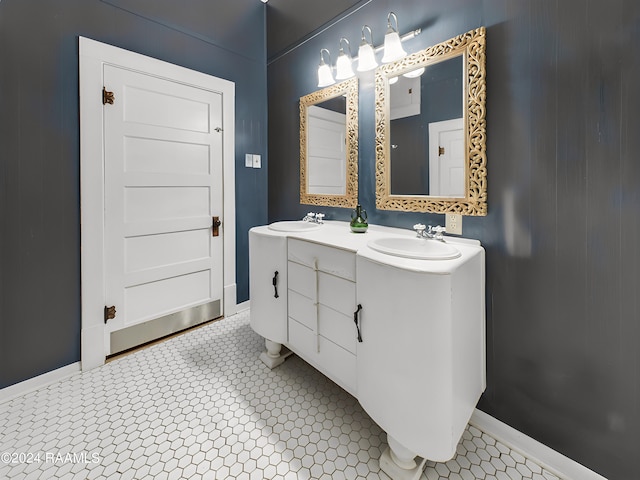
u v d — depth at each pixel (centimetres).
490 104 135
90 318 189
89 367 189
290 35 250
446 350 104
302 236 169
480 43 135
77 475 118
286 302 178
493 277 138
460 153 146
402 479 115
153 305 219
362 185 199
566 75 113
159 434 138
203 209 242
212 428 142
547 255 121
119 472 120
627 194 103
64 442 133
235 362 197
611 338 108
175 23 219
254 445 133
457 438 112
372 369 122
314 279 157
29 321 169
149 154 210
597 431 113
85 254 185
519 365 132
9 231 162
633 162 101
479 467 124
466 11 141
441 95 153
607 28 104
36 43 164
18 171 163
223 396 165
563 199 116
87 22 180
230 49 252
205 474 119
